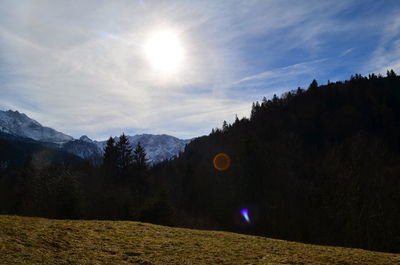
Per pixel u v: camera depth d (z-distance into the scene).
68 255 11.34
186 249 14.20
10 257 10.15
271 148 94.94
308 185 74.56
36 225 15.45
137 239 15.49
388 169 76.56
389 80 161.25
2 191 64.06
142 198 61.59
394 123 116.69
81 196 52.91
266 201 68.31
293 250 15.34
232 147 108.56
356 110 131.50
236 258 13.04
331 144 113.75
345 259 13.51
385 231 52.56
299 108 155.12
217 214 70.19
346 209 60.53
